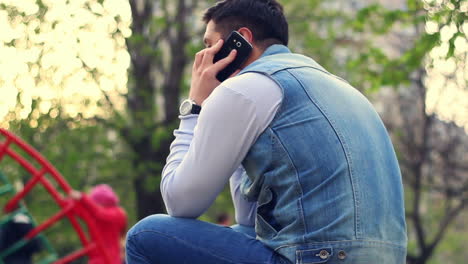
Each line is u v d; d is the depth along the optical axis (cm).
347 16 1786
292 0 1841
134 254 270
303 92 259
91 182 1841
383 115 1969
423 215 2159
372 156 258
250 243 261
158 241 265
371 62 1267
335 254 246
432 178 1892
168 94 1767
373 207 251
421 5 719
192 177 260
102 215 757
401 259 263
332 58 1861
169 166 277
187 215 268
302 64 273
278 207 258
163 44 1877
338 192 248
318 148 251
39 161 575
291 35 1861
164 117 1762
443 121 1822
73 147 1773
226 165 260
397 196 265
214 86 293
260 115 257
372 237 249
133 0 1744
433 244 1859
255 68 267
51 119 1595
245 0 298
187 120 288
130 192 1997
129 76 1748
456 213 1866
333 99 261
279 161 255
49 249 571
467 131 1831
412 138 1859
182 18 1738
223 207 1912
